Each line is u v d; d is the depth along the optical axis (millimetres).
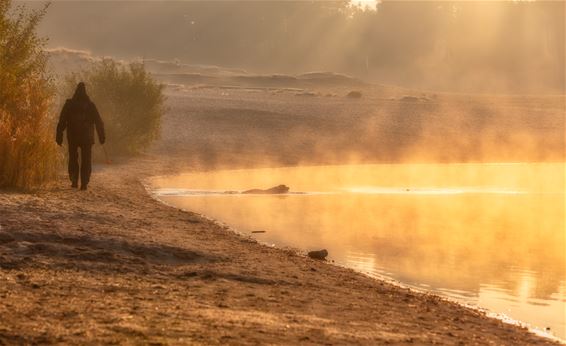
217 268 14680
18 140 22656
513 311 13406
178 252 15727
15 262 13695
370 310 12359
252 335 9945
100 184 27656
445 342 10562
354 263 17141
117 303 11453
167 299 11984
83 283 12680
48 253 14578
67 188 24156
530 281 15750
